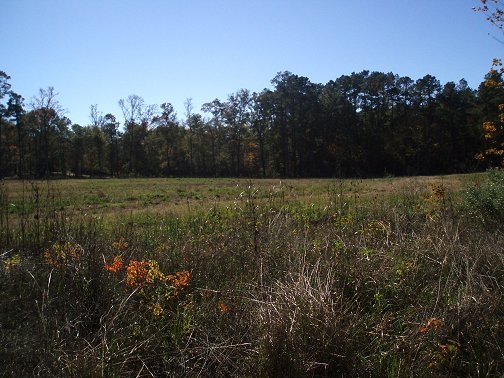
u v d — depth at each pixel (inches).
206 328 157.5
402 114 3041.3
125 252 210.7
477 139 2689.5
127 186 1332.4
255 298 168.1
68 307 160.6
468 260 201.0
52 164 2583.7
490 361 143.6
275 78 3144.7
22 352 135.3
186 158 3282.5
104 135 3134.8
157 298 166.9
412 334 154.5
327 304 153.7
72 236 212.8
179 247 230.5
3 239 241.9
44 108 2390.5
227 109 3324.3
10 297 164.4
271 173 3186.5
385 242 236.7
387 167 2925.7
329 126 3105.3
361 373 139.2
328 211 379.6
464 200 369.1
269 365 136.0
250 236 238.2
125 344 147.1
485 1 386.9
